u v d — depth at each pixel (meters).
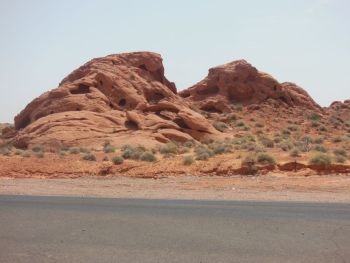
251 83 72.50
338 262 7.60
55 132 44.75
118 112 51.97
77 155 34.25
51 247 8.75
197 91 73.81
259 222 11.20
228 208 13.64
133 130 47.88
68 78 61.69
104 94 55.62
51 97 54.66
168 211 13.09
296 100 75.44
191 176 24.84
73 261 7.77
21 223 11.29
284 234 9.80
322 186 19.47
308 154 29.73
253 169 25.12
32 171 27.39
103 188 20.33
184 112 50.72
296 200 15.76
